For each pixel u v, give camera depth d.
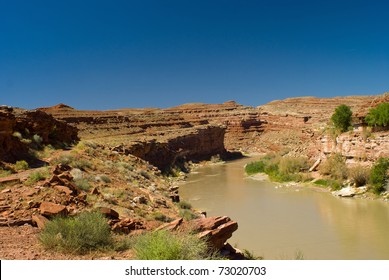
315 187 48.59
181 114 157.00
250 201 41.72
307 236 27.73
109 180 24.69
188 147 94.50
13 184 18.48
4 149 25.31
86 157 31.03
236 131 143.00
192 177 67.75
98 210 16.03
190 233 13.97
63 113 99.19
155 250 10.81
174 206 24.42
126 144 57.25
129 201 20.75
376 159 45.50
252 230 29.64
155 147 68.50
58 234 12.15
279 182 54.75
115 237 13.73
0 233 13.04
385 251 24.03
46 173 20.94
